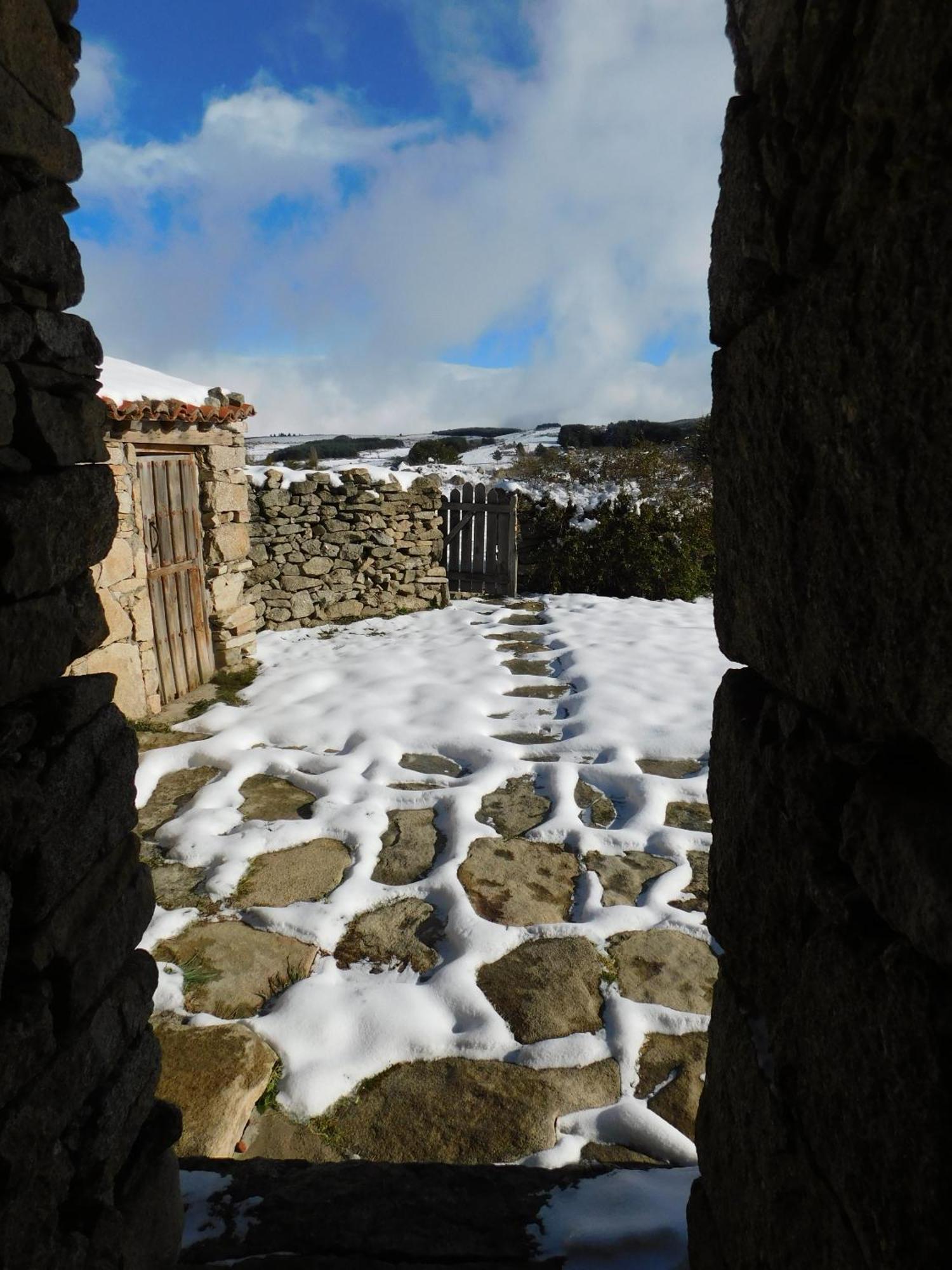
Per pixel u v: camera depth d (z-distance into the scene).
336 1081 2.73
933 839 0.90
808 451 1.12
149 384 6.35
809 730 1.22
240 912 3.71
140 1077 1.62
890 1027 0.95
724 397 1.43
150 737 5.86
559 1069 2.79
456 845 4.30
